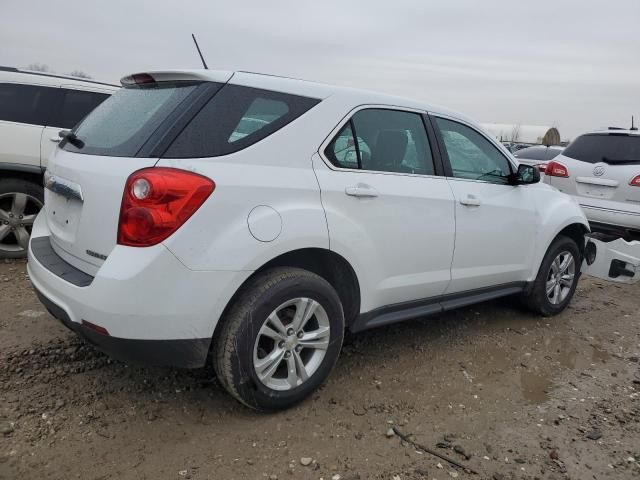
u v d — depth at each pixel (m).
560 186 7.04
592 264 5.37
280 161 2.79
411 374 3.59
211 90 2.69
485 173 4.08
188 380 3.25
